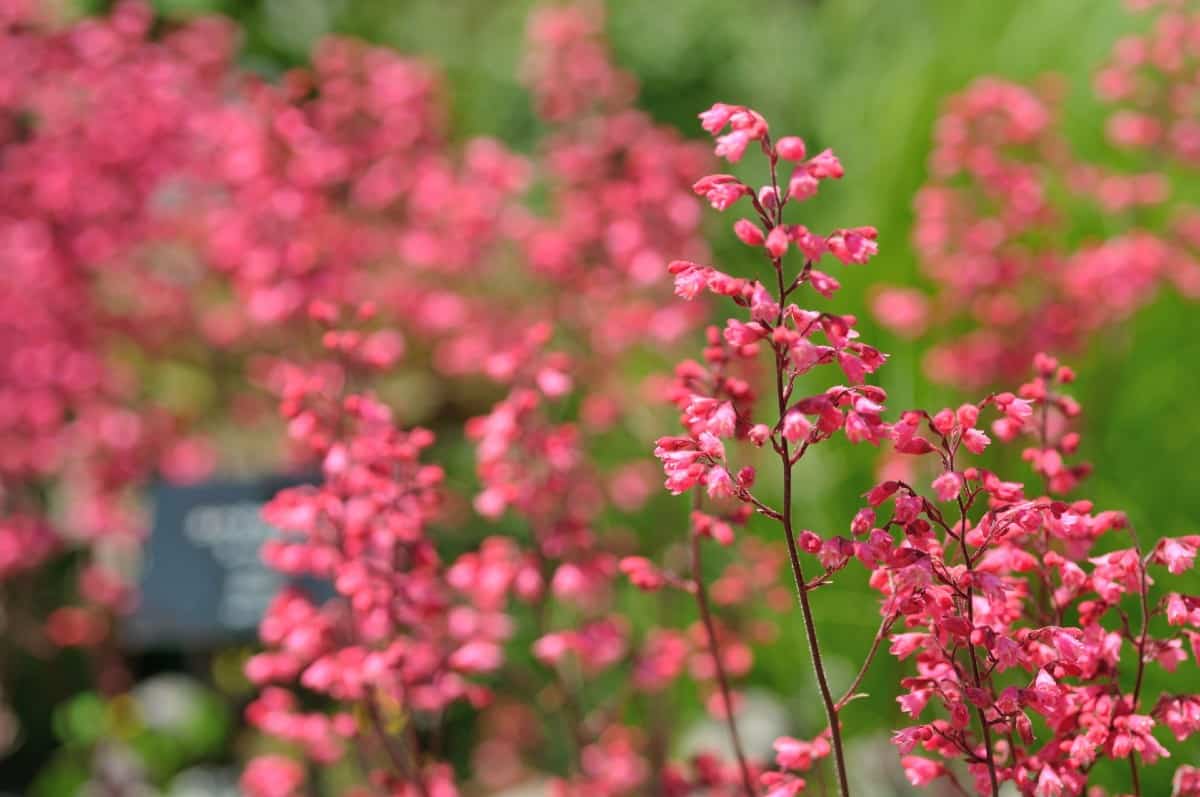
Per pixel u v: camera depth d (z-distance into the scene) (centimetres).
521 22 1031
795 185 252
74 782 736
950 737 272
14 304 774
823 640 558
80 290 792
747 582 525
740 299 261
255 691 759
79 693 869
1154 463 521
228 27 808
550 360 429
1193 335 555
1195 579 453
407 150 737
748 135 258
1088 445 532
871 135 715
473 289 769
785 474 262
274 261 630
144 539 621
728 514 372
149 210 791
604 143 704
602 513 726
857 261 254
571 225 671
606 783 463
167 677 839
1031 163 593
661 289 665
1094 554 486
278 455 862
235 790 716
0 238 761
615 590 665
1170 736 428
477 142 725
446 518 712
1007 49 651
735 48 982
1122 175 616
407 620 384
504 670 603
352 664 385
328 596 536
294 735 424
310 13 1125
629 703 629
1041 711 258
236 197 689
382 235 756
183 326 841
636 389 716
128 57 779
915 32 763
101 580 765
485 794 762
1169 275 534
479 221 696
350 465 394
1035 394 331
